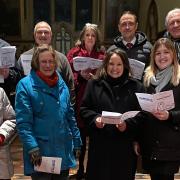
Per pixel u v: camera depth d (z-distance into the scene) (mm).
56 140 2990
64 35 11656
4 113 3170
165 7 10148
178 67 3162
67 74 3803
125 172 3143
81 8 11664
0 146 3129
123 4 11664
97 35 4098
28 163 3000
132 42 4023
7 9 11445
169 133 3113
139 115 3119
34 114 2988
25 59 3729
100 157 3160
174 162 3146
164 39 3227
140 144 3279
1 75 3740
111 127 3121
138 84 3184
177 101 3105
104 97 3154
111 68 3137
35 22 11641
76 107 4137
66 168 3062
